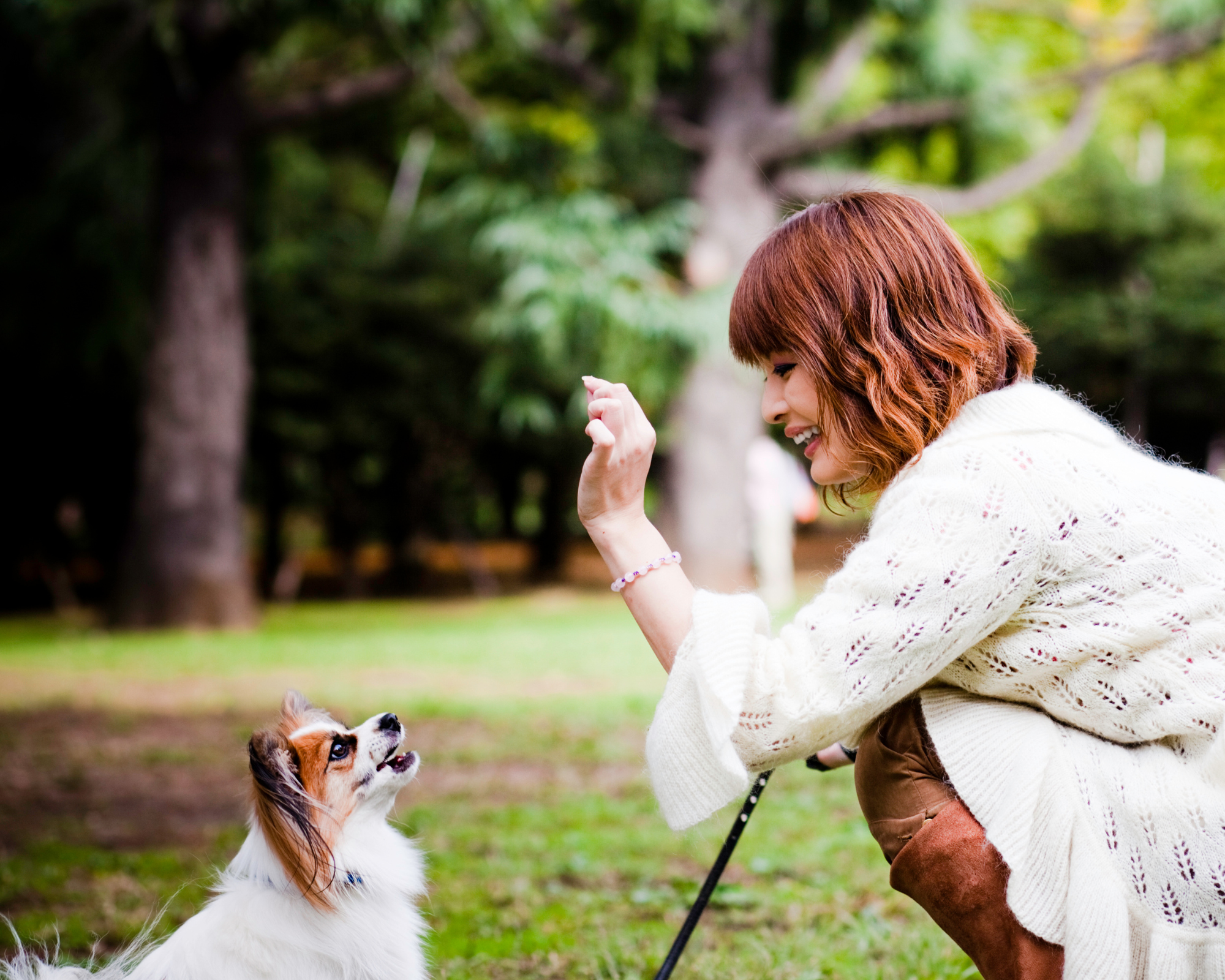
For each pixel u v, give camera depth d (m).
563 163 15.51
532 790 5.91
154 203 14.09
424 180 17.61
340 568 23.50
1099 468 1.91
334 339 19.12
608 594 20.70
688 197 16.77
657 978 2.25
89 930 3.78
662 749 1.91
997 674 1.94
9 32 14.31
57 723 7.84
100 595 21.38
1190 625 1.86
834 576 1.99
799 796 5.56
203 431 14.06
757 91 16.11
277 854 2.30
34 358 16.62
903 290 1.99
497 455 22.02
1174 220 23.25
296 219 17.98
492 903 4.10
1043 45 19.20
